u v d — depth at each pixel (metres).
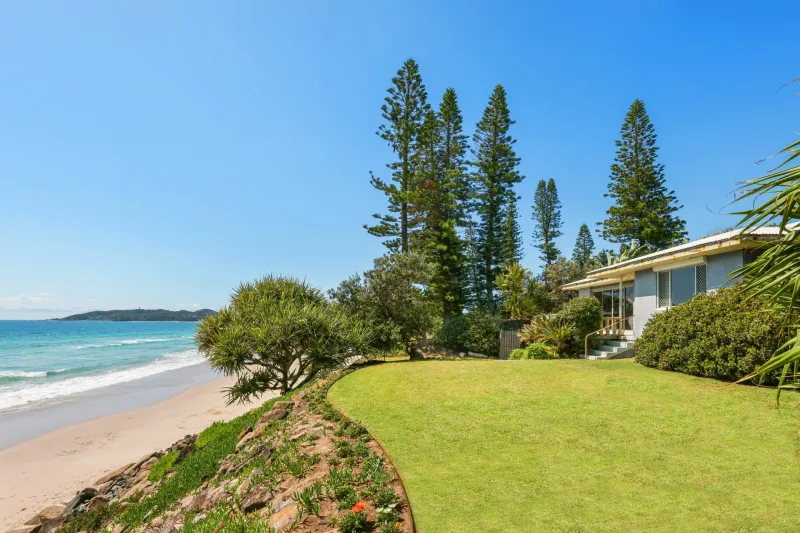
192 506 5.53
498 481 4.74
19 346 45.44
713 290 10.38
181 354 39.19
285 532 3.77
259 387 12.12
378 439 6.12
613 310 19.38
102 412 16.28
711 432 5.93
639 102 30.12
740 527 3.74
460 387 9.09
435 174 30.20
